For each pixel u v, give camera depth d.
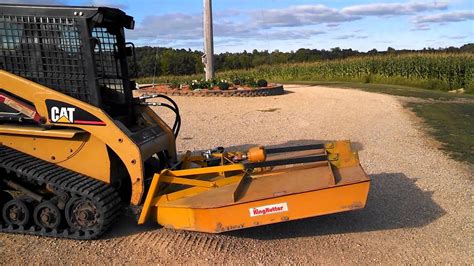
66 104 5.02
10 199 5.34
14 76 5.11
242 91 19.03
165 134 6.00
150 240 5.14
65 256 4.77
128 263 4.65
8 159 5.03
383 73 30.27
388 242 5.16
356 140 10.32
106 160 5.12
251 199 4.74
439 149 9.39
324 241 5.17
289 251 4.92
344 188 4.71
